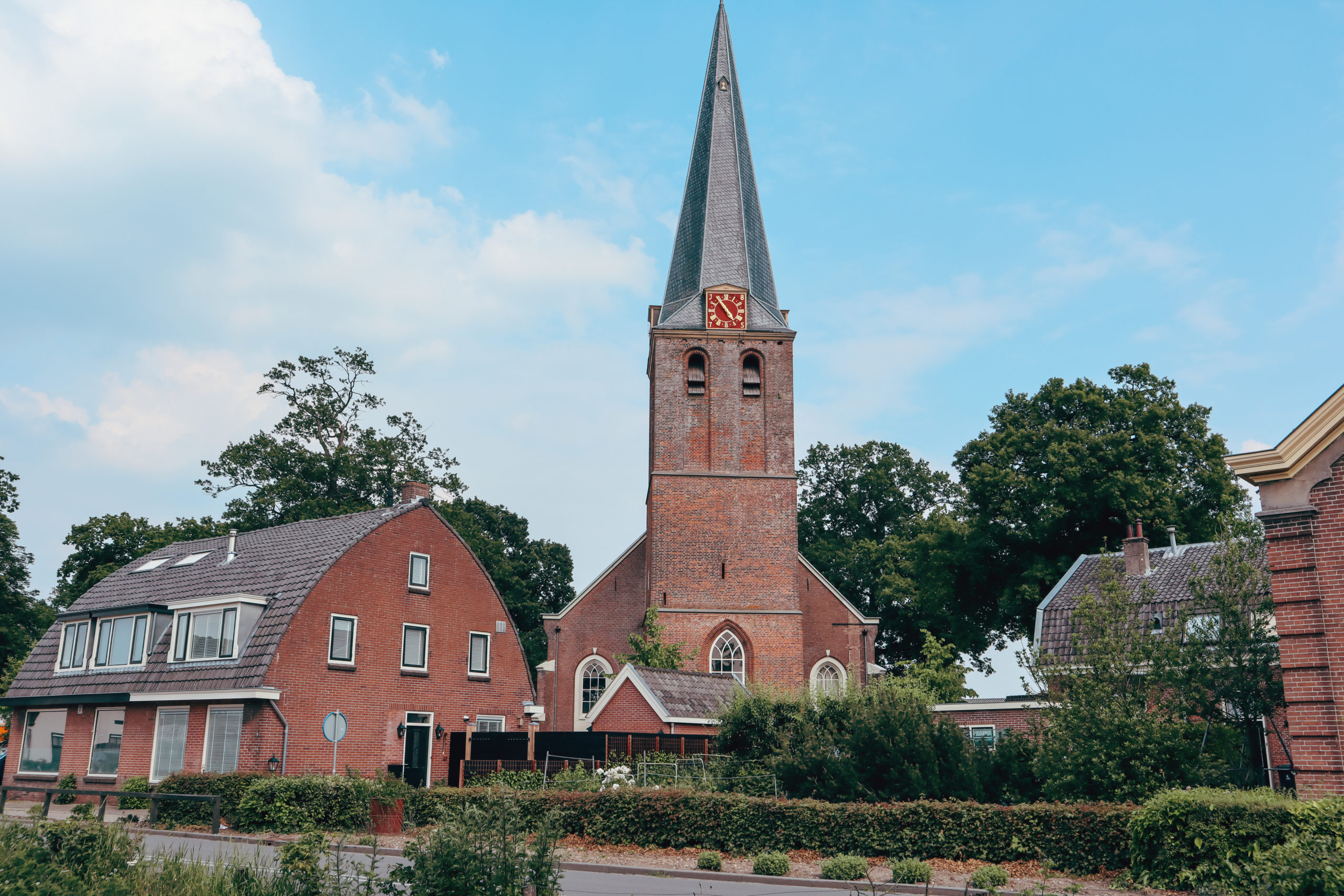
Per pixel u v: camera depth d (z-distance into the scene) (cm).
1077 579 3591
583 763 2689
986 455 5000
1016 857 1688
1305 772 1680
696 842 1947
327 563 3098
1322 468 1744
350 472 5966
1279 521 1773
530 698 3722
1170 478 4562
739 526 4394
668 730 3091
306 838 1127
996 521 4866
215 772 2781
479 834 1047
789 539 4394
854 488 6862
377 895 1198
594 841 2041
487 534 6781
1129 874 1535
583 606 4634
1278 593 1755
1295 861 1176
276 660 2891
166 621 3228
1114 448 4522
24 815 2614
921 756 1967
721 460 4456
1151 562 3531
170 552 3891
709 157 4906
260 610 3038
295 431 6144
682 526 4378
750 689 2873
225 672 2923
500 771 2745
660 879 1703
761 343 4584
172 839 2173
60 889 1097
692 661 4209
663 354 4553
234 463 5906
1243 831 1438
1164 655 2005
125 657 3250
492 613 3653
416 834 2216
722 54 5159
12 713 3525
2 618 5141
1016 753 2067
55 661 3469
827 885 1585
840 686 2942
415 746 3297
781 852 1833
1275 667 2048
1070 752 1845
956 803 1758
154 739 3058
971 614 5206
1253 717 2127
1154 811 1526
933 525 5325
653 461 4509
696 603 4312
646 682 3216
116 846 1323
